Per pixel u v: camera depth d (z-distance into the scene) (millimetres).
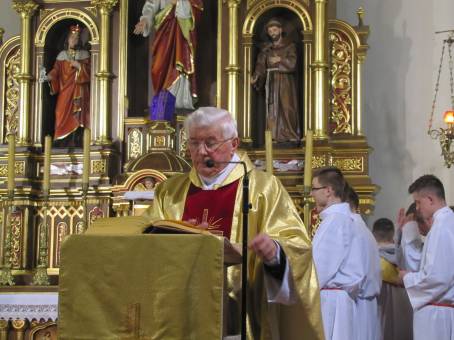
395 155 11312
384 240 8570
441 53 11320
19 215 10766
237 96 10711
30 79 11273
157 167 10320
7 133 11445
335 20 10766
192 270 3807
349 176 10305
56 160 10977
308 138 8859
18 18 12422
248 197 4270
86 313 3859
